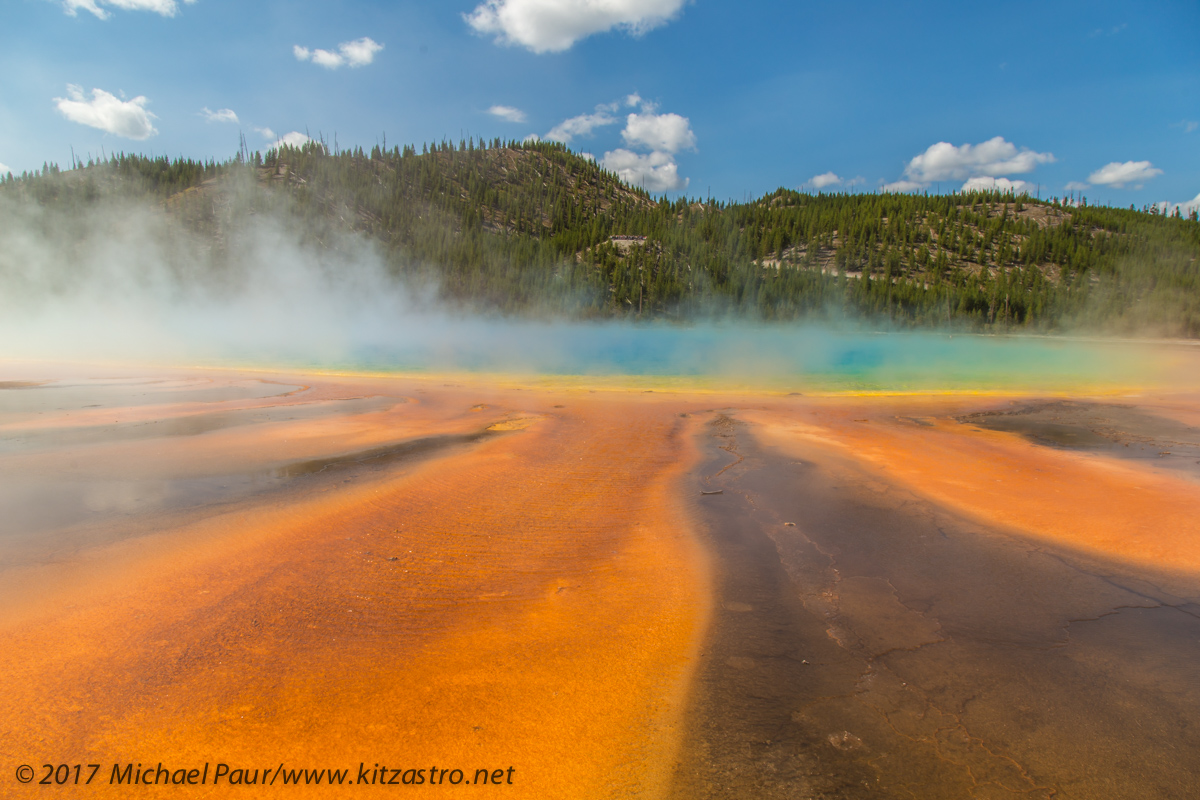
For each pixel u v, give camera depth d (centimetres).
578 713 285
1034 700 300
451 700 290
